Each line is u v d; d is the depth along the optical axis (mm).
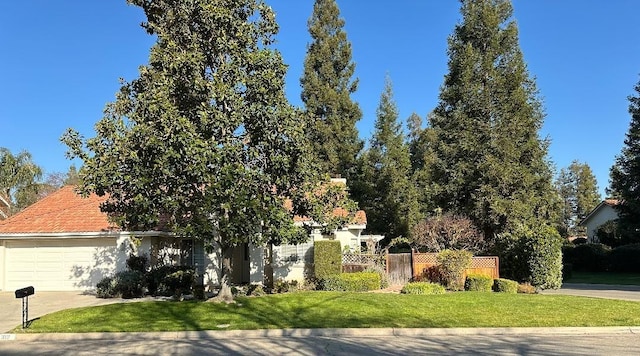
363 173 38656
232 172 13172
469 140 29891
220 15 14180
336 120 37281
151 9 15195
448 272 20062
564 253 36375
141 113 14023
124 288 18281
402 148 39000
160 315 13336
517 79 30766
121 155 13539
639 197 33656
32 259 21828
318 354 9297
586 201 73438
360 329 11609
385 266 21375
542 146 30953
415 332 11570
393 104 39281
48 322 12680
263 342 10648
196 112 14055
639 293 19641
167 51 14164
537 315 13141
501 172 28438
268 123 14062
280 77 14711
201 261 23516
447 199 31094
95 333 11461
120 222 14703
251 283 21312
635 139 34125
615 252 33875
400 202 37656
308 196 16219
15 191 38406
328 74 38312
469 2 31750
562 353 9250
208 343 10602
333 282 19047
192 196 14305
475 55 30781
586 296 17750
